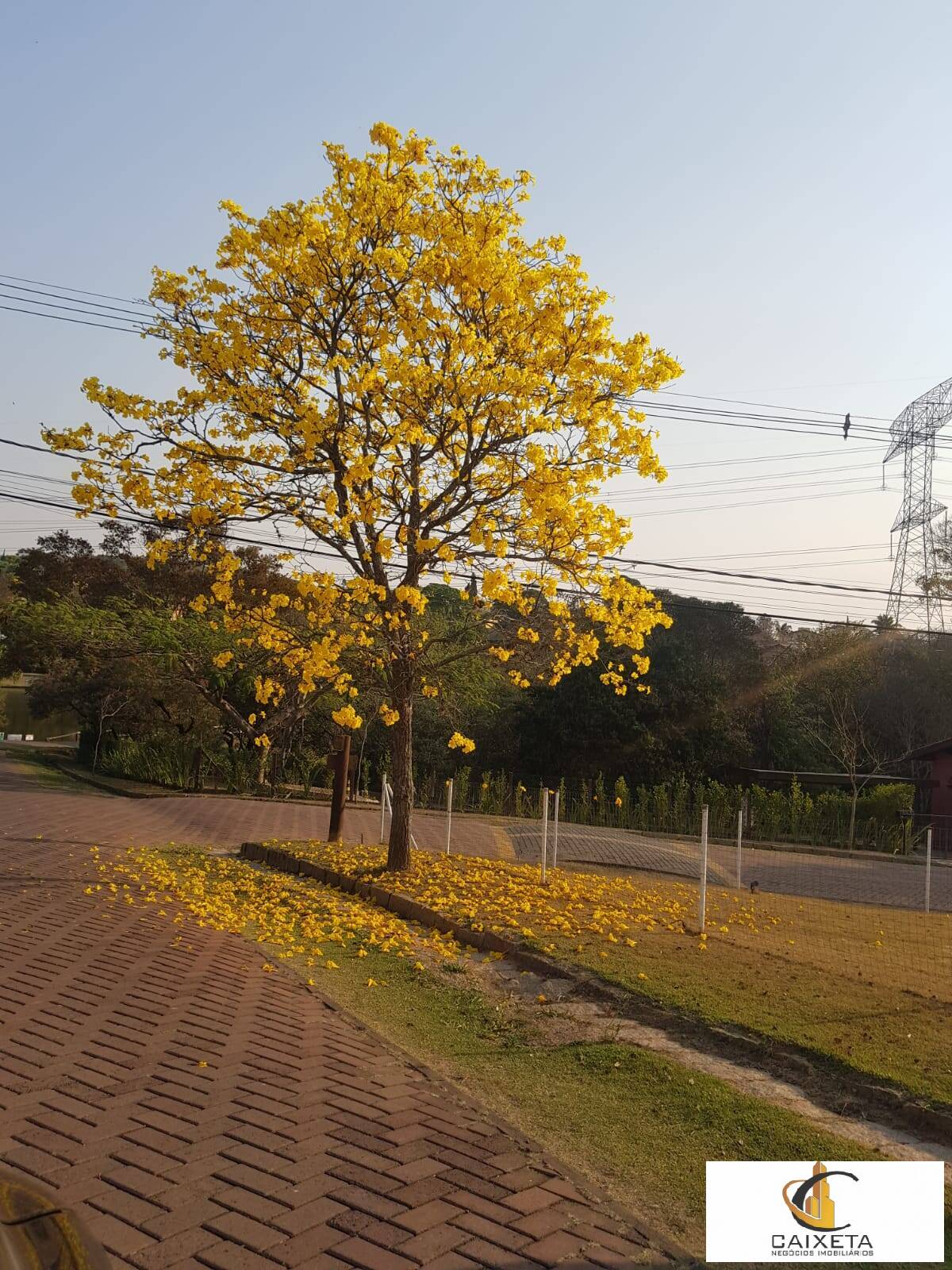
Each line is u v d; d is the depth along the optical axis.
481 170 10.66
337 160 10.60
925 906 13.41
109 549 40.09
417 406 10.16
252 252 10.44
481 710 32.50
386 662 11.44
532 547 10.42
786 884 15.59
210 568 11.02
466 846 17.58
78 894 10.02
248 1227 3.47
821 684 37.72
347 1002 6.86
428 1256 3.34
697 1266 3.48
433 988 7.36
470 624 12.80
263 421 10.68
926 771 32.62
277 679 12.40
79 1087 4.71
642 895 11.54
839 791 30.36
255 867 13.21
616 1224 3.70
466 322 10.50
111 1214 3.51
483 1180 3.96
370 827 19.64
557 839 14.78
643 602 10.92
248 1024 5.96
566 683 31.91
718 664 37.56
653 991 6.95
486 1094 5.18
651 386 10.50
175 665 24.61
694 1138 4.66
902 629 26.48
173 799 23.08
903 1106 5.09
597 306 10.65
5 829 15.12
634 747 30.88
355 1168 3.98
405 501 10.84
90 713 31.19
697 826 24.80
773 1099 5.27
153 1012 6.07
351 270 10.55
